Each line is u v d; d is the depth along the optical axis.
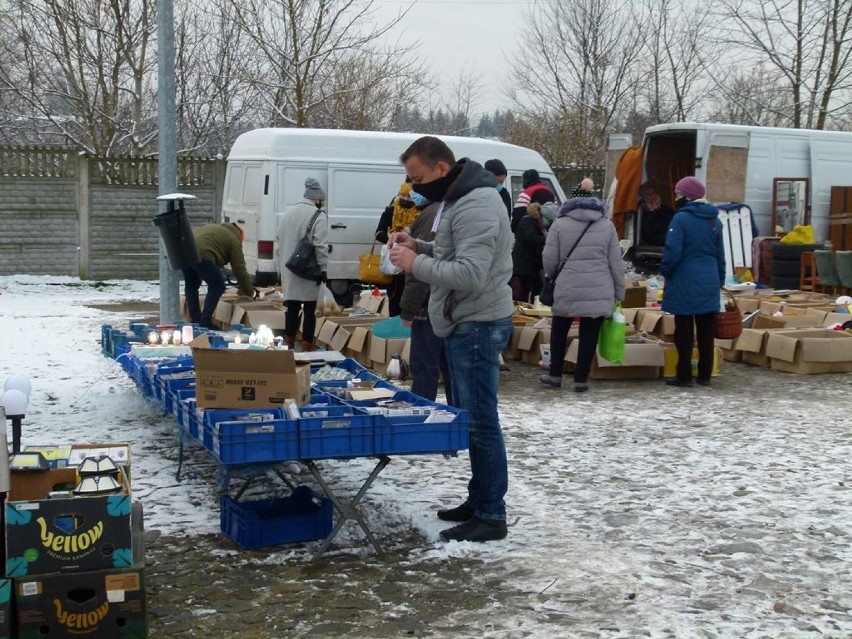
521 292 11.38
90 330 12.16
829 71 24.98
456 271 4.63
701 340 9.27
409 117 28.30
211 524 5.14
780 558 4.75
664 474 6.19
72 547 3.64
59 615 3.62
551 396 8.67
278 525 4.82
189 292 11.05
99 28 22.53
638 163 17.30
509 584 4.39
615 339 8.80
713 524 5.23
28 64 23.11
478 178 4.73
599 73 30.97
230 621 3.99
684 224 8.91
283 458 4.54
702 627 3.95
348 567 4.58
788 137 16.94
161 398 6.19
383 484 5.91
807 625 3.98
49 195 18.39
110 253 18.83
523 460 6.48
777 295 13.45
